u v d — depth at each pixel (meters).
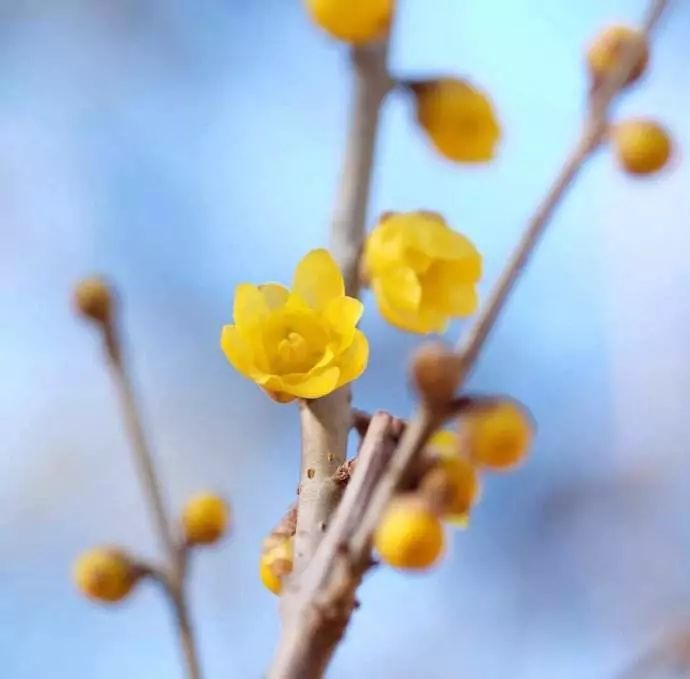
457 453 0.47
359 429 0.51
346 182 0.52
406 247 0.51
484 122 0.52
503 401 0.46
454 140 0.53
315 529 0.49
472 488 0.46
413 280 0.51
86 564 0.55
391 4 0.51
